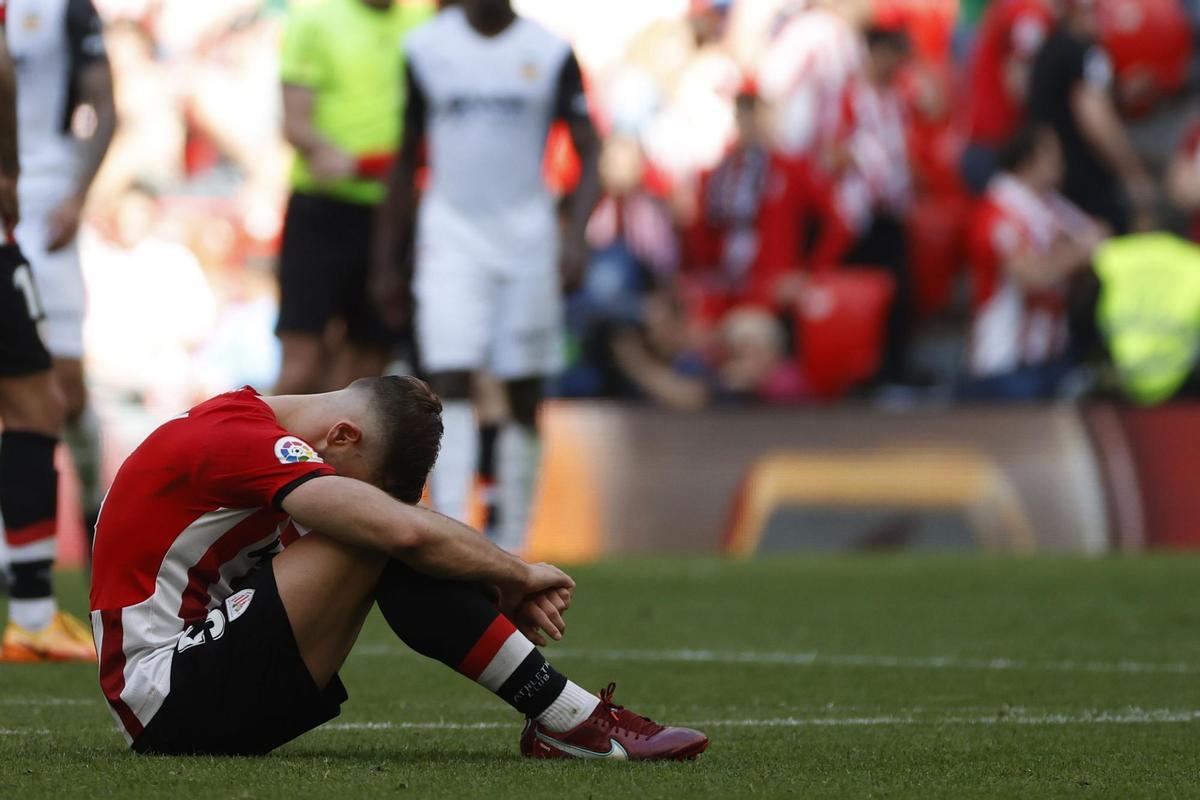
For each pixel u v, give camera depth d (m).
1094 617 24.88
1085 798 10.32
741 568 34.38
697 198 47.56
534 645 11.78
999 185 45.53
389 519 10.89
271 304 46.84
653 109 47.91
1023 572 32.75
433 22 29.72
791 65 47.31
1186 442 40.22
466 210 29.73
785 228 47.16
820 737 13.37
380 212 30.09
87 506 26.06
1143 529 40.06
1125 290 45.00
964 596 28.05
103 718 14.45
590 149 30.19
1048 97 45.62
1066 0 46.28
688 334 47.09
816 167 46.94
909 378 46.94
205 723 11.31
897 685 17.44
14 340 18.66
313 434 11.45
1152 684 17.53
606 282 47.19
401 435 11.45
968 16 47.62
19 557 19.02
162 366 45.88
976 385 45.66
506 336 30.17
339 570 11.06
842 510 40.91
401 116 30.42
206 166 47.62
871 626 23.62
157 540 11.39
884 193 46.84
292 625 11.05
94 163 23.34
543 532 41.44
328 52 30.41
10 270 18.47
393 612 11.27
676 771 11.11
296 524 11.48
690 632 22.83
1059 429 40.50
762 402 46.72
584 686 17.30
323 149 29.81
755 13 47.84
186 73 47.72
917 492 40.72
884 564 35.38
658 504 41.47
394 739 13.16
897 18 47.47
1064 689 17.11
